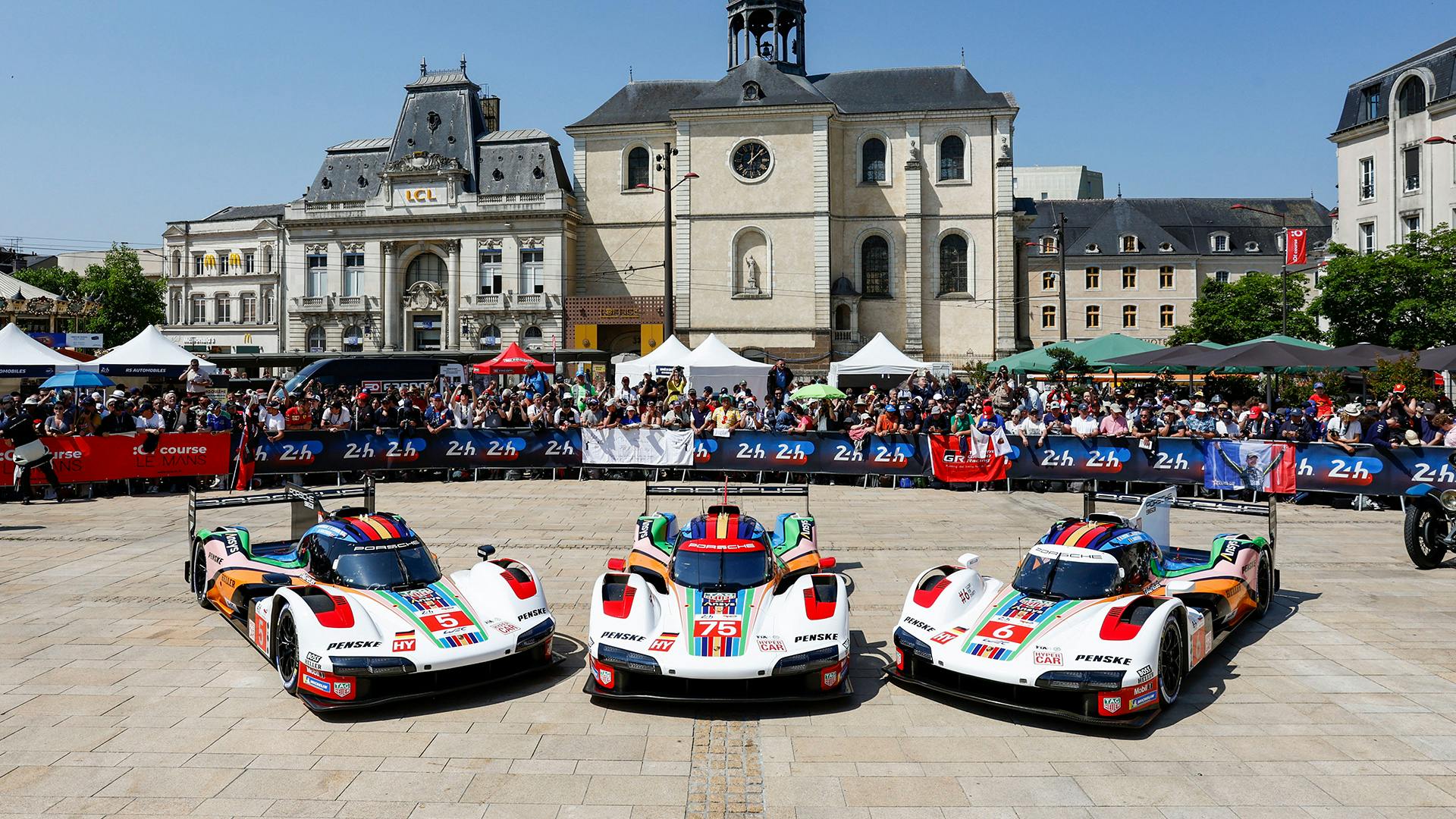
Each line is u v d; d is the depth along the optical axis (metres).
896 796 6.33
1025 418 21.94
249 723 7.60
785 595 8.81
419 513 18.44
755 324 58.16
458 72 64.56
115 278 78.56
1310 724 7.62
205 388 30.09
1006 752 7.09
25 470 19.52
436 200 61.19
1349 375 33.34
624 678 7.98
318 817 6.02
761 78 59.75
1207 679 8.76
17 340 27.14
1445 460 17.84
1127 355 29.09
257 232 77.38
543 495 21.12
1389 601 11.53
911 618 8.62
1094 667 7.43
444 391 36.47
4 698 8.17
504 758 6.95
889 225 59.25
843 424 24.91
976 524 17.17
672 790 6.43
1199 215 91.81
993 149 58.59
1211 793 6.36
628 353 46.34
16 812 6.06
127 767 6.76
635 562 10.27
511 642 8.27
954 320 59.06
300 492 11.56
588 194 61.75
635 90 64.25
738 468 23.41
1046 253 89.50
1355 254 40.69
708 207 58.62
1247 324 65.56
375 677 7.66
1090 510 11.43
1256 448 19.33
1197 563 10.92
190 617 10.77
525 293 60.31
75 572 13.17
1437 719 7.72
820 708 8.03
